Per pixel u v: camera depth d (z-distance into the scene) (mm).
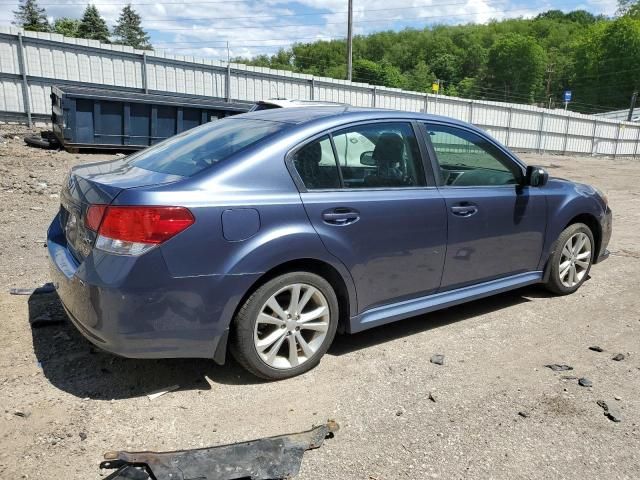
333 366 3703
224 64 19906
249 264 3145
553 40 127188
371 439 2920
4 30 15836
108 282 2895
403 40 121438
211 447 2725
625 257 6941
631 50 92750
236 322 3244
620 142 37688
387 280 3812
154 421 2988
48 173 10844
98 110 13305
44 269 5332
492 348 4094
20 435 2799
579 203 5109
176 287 2982
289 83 21844
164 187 3039
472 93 104125
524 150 32094
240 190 3195
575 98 100312
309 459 2729
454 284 4250
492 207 4352
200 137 3859
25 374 3375
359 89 24156
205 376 3486
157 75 18656
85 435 2824
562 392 3486
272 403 3223
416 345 4094
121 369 3502
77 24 85812
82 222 3180
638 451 2916
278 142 3408
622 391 3525
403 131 3982
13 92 16328
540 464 2777
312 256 3387
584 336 4367
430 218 3945
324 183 3521
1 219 7320
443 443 2914
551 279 5102
